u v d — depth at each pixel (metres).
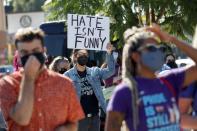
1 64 6.60
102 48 13.89
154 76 5.59
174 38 5.82
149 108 5.41
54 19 18.11
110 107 5.50
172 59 15.44
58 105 6.05
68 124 6.18
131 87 5.45
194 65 5.83
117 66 13.99
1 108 6.05
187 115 5.93
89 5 17.19
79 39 13.77
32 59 5.77
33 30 5.91
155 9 16.48
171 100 5.55
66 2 17.52
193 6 16.83
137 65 5.54
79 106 6.25
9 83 6.07
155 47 5.46
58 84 6.08
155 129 5.39
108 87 13.68
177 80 5.74
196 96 5.89
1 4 10.80
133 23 16.73
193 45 6.00
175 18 17.08
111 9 16.83
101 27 13.88
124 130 5.63
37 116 5.98
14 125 6.02
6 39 6.59
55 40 22.23
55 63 12.81
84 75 11.81
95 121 11.91
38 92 5.98
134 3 16.67
